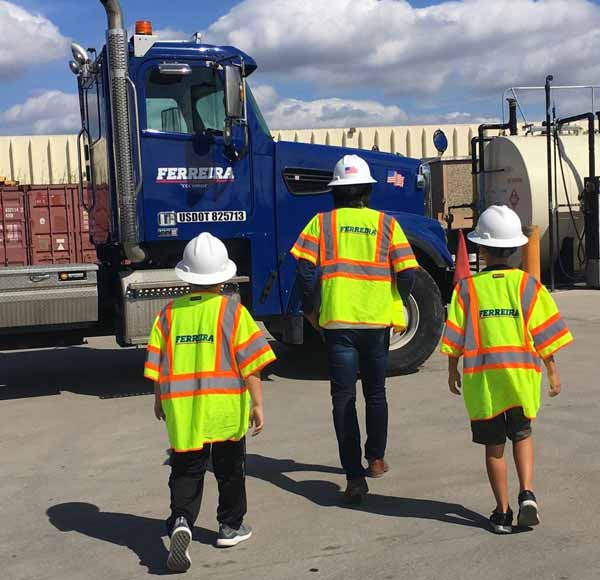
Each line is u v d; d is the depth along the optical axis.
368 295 4.95
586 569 3.80
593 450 5.67
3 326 7.65
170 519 4.00
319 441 6.27
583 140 17.62
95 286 7.88
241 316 4.09
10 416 7.55
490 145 18.30
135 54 7.73
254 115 8.15
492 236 4.36
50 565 4.13
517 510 4.61
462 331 4.33
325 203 8.43
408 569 3.88
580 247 17.12
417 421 6.66
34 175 20.53
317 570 3.91
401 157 9.14
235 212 8.12
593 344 9.98
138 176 7.71
